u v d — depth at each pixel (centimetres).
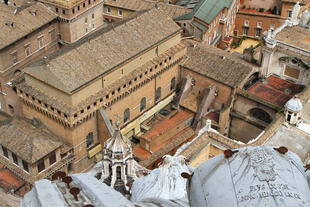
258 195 1627
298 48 9444
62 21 11769
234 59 10250
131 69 9369
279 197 1608
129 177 6366
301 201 1602
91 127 8956
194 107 10362
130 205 1812
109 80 8912
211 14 11938
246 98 9656
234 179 1725
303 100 8469
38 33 11275
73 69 8406
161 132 9544
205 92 10100
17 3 12725
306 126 7938
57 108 8350
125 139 6234
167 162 4194
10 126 8706
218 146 7444
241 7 14150
